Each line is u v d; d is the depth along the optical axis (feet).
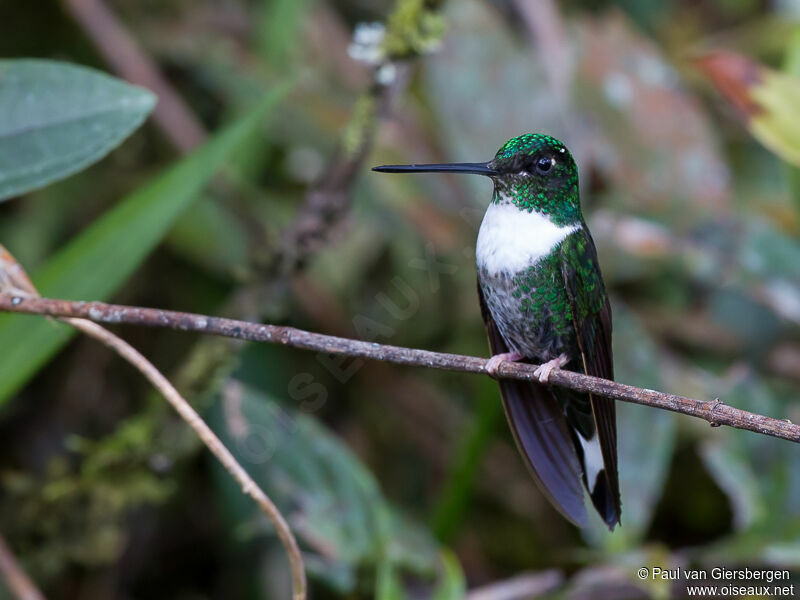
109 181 28.86
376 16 35.55
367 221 27.99
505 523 30.27
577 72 27.45
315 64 29.94
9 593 20.84
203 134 27.99
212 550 28.40
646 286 29.04
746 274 25.34
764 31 33.71
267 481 20.07
